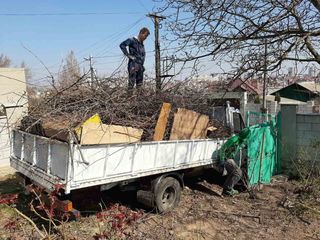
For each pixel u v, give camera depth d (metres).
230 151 7.64
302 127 9.48
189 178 8.38
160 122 6.21
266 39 5.09
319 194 7.34
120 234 3.66
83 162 5.00
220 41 5.25
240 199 7.35
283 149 9.66
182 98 7.33
